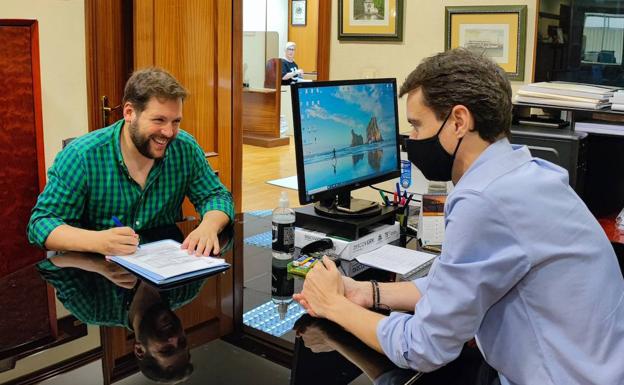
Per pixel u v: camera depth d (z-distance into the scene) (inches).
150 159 78.7
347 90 70.9
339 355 46.3
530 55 108.8
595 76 101.8
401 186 88.2
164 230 80.1
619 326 42.8
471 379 44.2
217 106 141.3
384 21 122.6
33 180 93.4
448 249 43.2
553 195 42.6
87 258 68.1
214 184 87.6
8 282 60.8
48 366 44.4
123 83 125.1
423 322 43.3
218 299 57.5
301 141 64.9
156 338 48.9
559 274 41.6
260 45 386.0
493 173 43.3
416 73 46.5
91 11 116.0
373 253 70.6
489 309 43.9
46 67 110.1
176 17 128.3
